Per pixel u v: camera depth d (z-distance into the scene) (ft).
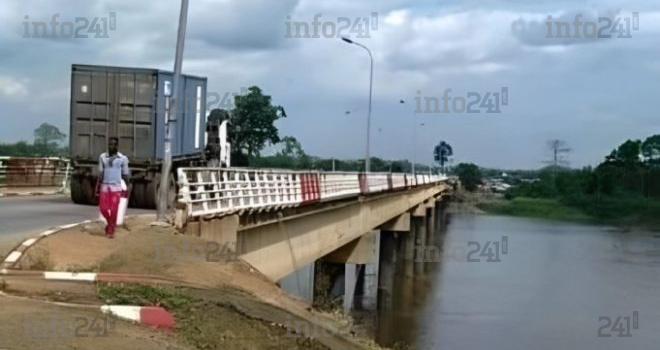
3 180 118.32
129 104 84.33
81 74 85.05
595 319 124.88
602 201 415.44
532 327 117.80
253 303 41.88
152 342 29.73
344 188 107.55
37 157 136.77
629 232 317.83
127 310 34.09
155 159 83.46
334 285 122.83
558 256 222.69
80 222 63.00
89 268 43.14
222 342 32.78
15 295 35.19
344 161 239.09
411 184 190.08
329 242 100.78
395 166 336.70
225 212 58.75
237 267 51.42
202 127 95.20
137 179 83.61
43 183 129.90
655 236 296.71
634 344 106.93
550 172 496.64
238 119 162.71
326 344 37.68
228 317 36.17
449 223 372.79
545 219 391.24
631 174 435.53
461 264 203.51
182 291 39.27
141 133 83.92
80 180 86.33
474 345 105.09
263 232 70.59
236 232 60.29
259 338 34.73
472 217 409.90
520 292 154.30
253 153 166.61
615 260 214.48
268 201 70.49
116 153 53.21
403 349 92.38
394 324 119.65
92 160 85.40
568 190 437.58
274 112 169.58
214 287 43.29
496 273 184.96
